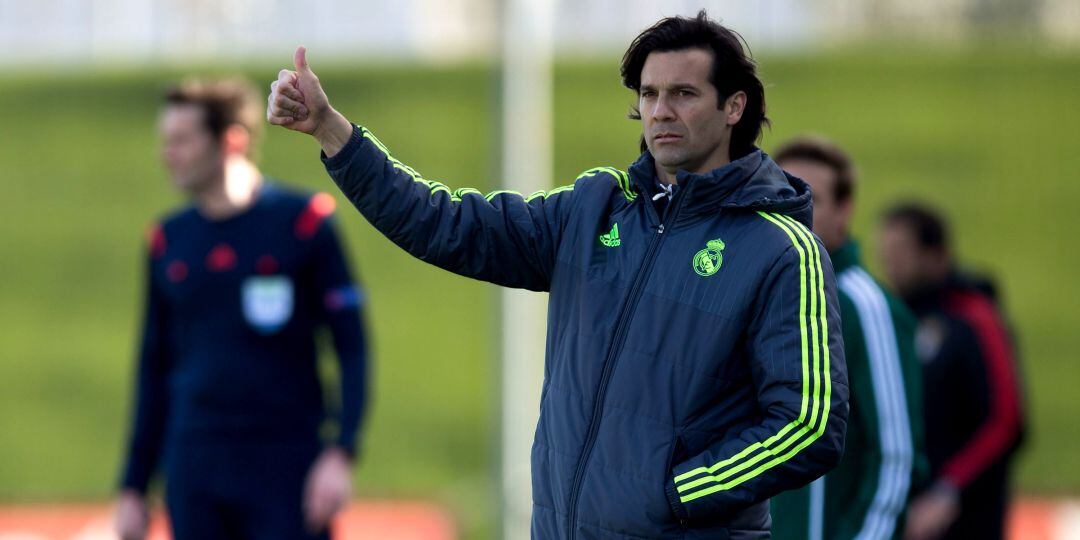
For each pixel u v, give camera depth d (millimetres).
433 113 85188
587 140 79250
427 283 61438
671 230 10188
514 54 25531
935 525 20672
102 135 83938
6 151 81812
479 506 36031
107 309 61156
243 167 18641
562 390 10406
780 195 10227
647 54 10297
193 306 18297
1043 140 78125
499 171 25594
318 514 18078
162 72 94500
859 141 78438
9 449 45250
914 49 95438
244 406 18109
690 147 10109
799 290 9789
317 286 18594
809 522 13820
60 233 70625
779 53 94250
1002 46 96000
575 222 10656
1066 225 68188
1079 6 104938
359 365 18656
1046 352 54281
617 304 10219
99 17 115312
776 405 9711
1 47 114375
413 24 115062
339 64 97688
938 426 21047
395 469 41312
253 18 114812
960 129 79875
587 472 10109
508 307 25297
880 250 21938
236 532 18406
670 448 9867
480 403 48312
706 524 9898
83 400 50594
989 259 65125
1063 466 41156
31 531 35375
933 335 21141
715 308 9875
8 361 54719
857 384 13828
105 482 41562
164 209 73750
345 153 10203
